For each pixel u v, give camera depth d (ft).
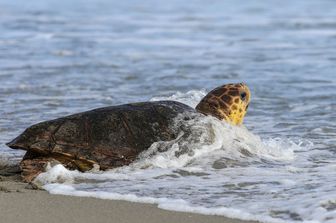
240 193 76.23
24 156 89.20
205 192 76.79
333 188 76.59
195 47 255.29
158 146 88.38
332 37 280.51
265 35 292.81
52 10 419.54
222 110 98.27
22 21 344.08
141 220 67.56
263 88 160.35
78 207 71.31
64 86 162.40
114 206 71.77
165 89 158.51
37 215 68.54
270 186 78.54
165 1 515.09
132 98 145.18
